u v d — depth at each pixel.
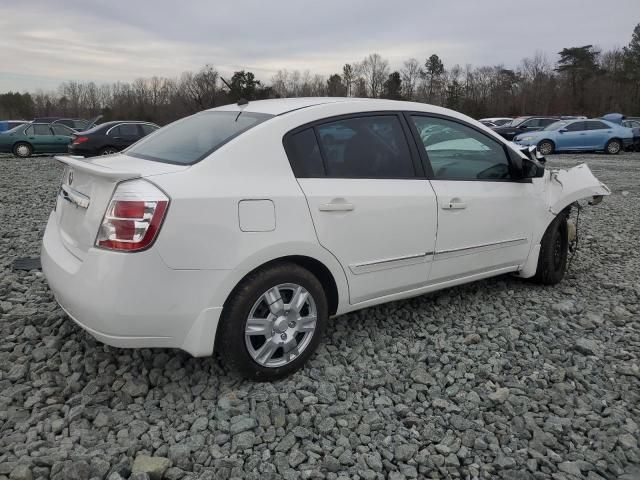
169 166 2.89
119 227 2.61
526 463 2.51
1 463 2.35
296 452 2.51
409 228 3.54
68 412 2.76
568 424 2.80
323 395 2.97
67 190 3.16
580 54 70.31
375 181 3.42
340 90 75.38
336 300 3.36
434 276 3.84
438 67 78.25
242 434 2.61
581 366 3.44
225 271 2.78
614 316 4.21
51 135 20.44
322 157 3.23
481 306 4.37
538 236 4.58
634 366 3.42
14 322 3.69
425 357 3.44
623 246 6.58
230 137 3.04
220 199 2.76
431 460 2.50
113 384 3.03
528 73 72.56
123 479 2.32
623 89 62.50
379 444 2.62
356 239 3.29
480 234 4.03
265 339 3.01
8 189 10.54
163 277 2.65
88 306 2.66
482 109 64.25
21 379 3.05
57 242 3.17
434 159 3.79
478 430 2.75
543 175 4.30
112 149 16.72
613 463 2.52
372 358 3.45
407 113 3.73
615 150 22.33
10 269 4.88
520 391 3.11
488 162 4.16
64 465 2.32
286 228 2.97
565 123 22.80
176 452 2.46
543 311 4.32
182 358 3.31
